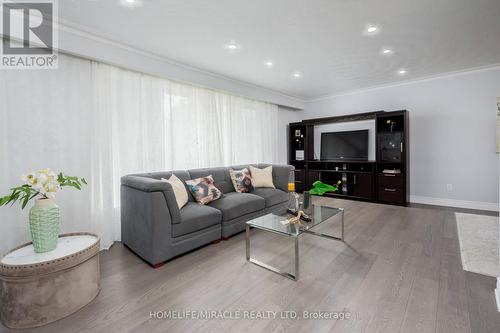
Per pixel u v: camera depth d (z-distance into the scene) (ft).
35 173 5.49
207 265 7.18
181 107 11.66
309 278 6.34
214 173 11.47
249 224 7.37
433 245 8.29
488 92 12.55
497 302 5.13
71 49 7.78
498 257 7.31
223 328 4.61
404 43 9.49
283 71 12.55
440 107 13.92
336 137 17.79
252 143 16.15
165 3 6.69
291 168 13.24
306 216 7.70
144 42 9.01
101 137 8.82
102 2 6.59
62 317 4.94
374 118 15.53
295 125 19.22
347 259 7.37
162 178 9.29
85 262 5.37
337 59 11.03
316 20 7.70
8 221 7.02
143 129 10.19
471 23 8.01
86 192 8.43
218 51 9.90
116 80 9.30
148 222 7.00
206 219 8.32
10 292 4.66
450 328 4.48
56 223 5.50
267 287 5.98
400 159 14.97
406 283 6.00
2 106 6.88
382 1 6.75
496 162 12.53
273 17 7.50
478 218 11.32
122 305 5.34
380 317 4.82
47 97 7.65
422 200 14.71
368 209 13.30
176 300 5.51
